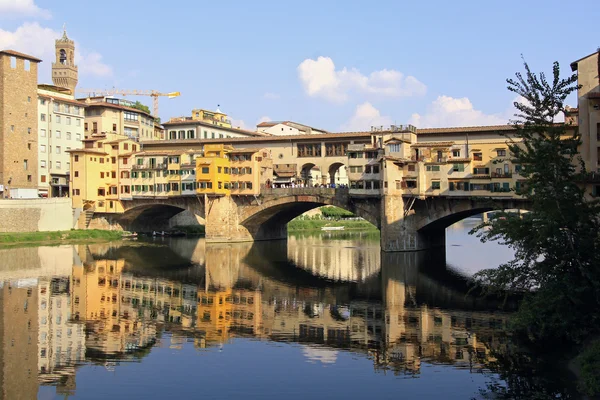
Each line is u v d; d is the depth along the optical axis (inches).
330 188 4030.5
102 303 2272.4
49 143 4965.6
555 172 1502.2
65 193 5147.6
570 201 1469.0
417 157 3784.5
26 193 4559.5
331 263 3415.4
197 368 1502.2
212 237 4439.0
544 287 1525.6
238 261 3486.7
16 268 3068.4
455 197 3570.4
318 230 5989.2
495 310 2151.8
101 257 3570.4
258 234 4778.5
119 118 5698.8
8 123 4525.1
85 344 1715.1
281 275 2987.2
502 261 3454.7
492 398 1288.1
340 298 2396.7
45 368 1504.7
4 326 1911.9
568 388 1325.0
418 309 2181.3
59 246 4045.3
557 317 1487.5
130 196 4820.4
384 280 2817.4
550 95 1497.3
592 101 2728.8
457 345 1684.3
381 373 1456.7
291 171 4579.2
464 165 3558.1
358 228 6299.2
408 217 3777.1
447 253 3890.3
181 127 5669.3
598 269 1454.2
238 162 4451.3
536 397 1280.8
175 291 2536.9
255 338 1784.0
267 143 4719.5
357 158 3897.6
